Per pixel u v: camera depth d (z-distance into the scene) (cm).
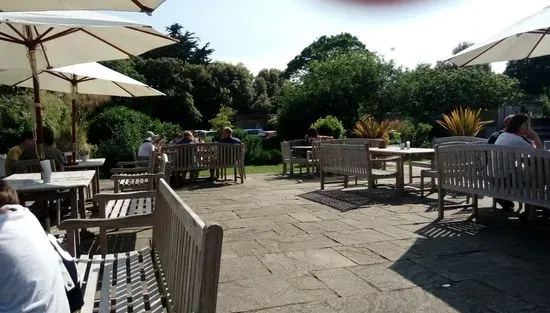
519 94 3294
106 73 815
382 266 430
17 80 914
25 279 185
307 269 426
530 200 482
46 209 550
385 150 900
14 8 330
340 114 2692
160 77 4678
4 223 193
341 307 337
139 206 583
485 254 463
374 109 2789
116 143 1633
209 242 164
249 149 1972
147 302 269
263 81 6606
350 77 2728
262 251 489
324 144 964
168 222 304
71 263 235
